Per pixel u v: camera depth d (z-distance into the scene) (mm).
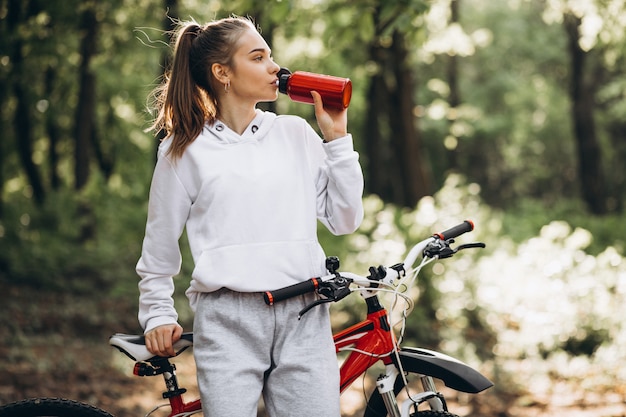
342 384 2793
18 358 7715
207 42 2719
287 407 2594
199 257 2631
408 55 14805
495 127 28500
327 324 2691
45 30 13953
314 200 2715
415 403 2779
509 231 16984
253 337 2602
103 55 16828
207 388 2576
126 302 11086
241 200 2611
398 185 24312
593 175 21797
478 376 2771
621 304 8250
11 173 21906
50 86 17062
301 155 2715
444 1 14023
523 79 29016
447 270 9594
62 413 2855
